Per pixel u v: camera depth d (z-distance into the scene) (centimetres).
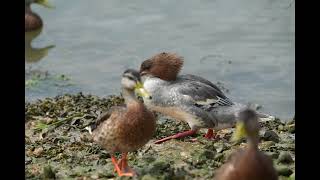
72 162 1152
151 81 1336
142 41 1922
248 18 2041
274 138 1253
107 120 1060
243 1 2183
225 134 1318
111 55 1850
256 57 1794
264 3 2148
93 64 1809
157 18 2080
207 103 1299
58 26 2086
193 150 1205
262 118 1291
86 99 1534
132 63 1791
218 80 1670
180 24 2025
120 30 2008
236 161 880
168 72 1327
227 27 1989
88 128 1123
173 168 1071
